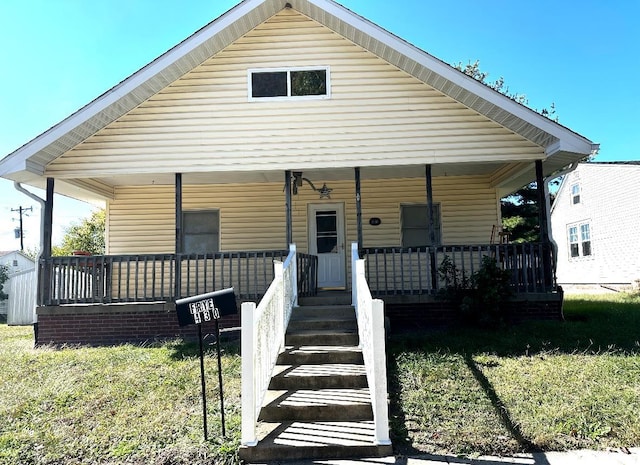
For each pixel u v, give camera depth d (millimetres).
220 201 12164
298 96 9672
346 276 11938
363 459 4215
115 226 12102
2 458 4359
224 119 9633
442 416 4957
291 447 4281
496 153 9359
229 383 6102
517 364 6508
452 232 12016
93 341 9117
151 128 9609
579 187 23641
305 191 12188
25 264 27594
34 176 9461
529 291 9148
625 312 10328
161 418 5105
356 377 5602
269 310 5641
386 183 12172
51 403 5648
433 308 9125
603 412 4961
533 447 4348
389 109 9578
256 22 9719
